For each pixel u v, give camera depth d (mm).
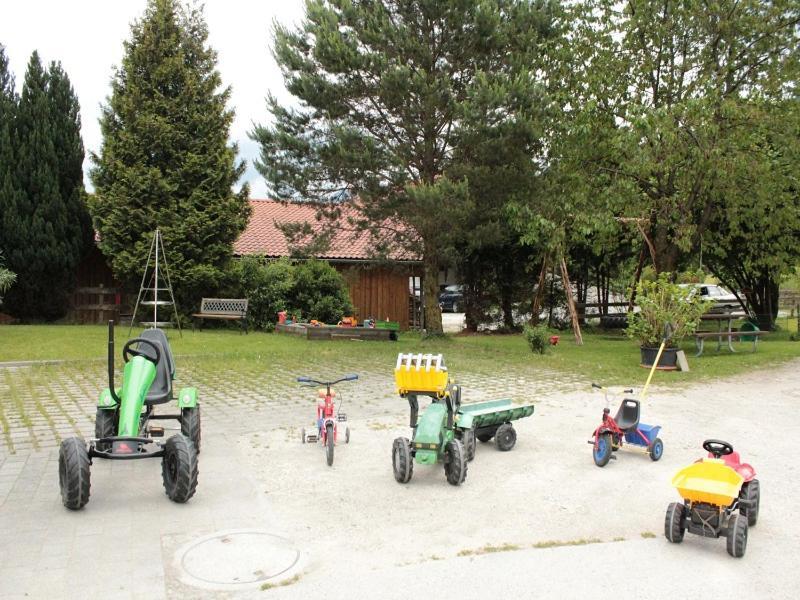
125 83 21703
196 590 4484
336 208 17938
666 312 14195
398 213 16562
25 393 11086
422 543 5293
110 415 7227
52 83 21797
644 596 4457
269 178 17109
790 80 17719
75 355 15000
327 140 16328
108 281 23328
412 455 6887
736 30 17375
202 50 22547
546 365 14828
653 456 7574
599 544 5297
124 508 5973
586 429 9023
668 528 5277
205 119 21531
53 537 5309
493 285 25422
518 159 16109
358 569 4820
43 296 21688
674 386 12445
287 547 5188
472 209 15625
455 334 24641
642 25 17750
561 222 18781
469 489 6609
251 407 10266
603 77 17938
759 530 5645
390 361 15359
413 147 17156
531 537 5430
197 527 5562
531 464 7441
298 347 17516
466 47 16359
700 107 16016
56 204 21094
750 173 17625
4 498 6180
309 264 23156
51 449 7812
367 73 15852
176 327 21703
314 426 8922
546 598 4422
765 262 23109
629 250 26188
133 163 21266
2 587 4480
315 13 16266
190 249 21141
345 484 6715
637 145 16594
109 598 4363
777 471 7227
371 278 26469
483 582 4629
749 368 14836
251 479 6824
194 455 6012
